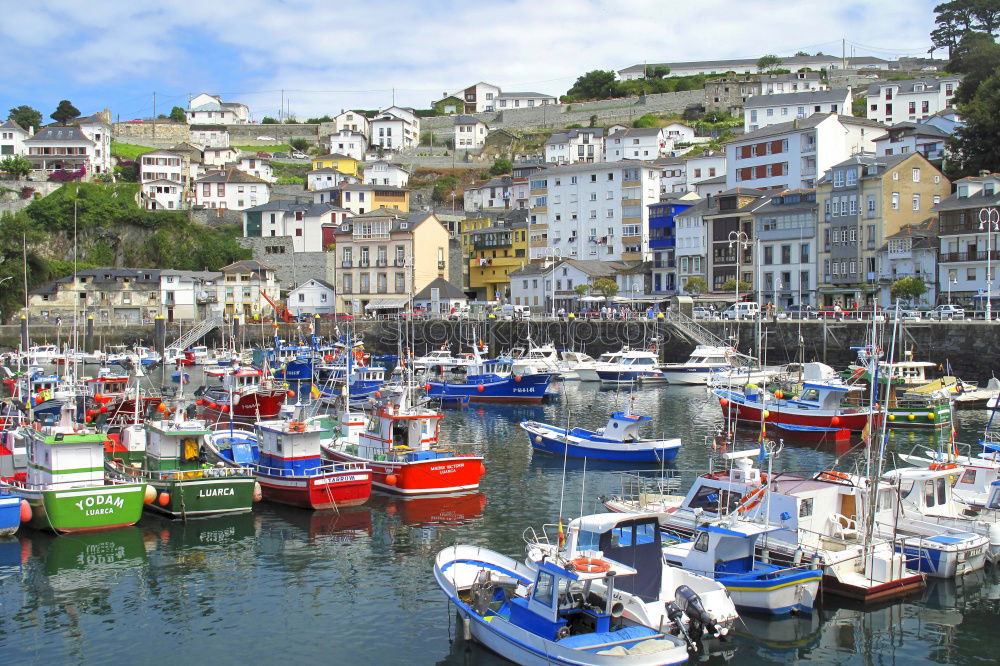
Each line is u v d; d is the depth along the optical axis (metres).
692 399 82.06
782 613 28.59
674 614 25.78
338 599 30.94
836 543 30.86
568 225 145.62
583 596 24.64
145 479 41.53
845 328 87.94
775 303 110.56
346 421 53.41
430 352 114.00
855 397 64.88
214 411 70.19
